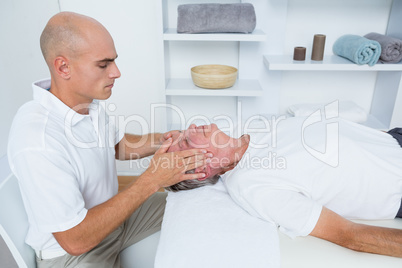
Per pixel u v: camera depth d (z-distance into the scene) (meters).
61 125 1.06
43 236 1.05
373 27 1.86
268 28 1.81
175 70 1.98
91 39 0.98
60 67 1.00
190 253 0.96
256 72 1.91
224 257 0.95
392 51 1.66
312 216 0.99
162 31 1.62
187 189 1.24
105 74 1.05
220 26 1.58
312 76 1.98
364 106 2.06
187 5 1.61
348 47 1.72
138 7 1.85
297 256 0.98
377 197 1.13
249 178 1.11
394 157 1.22
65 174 0.96
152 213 1.35
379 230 0.97
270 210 1.04
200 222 1.06
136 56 1.96
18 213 1.05
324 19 1.84
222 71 1.89
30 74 1.67
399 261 0.96
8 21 1.48
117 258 1.22
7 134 1.48
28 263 1.08
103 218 0.99
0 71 1.42
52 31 0.97
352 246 0.97
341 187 1.13
